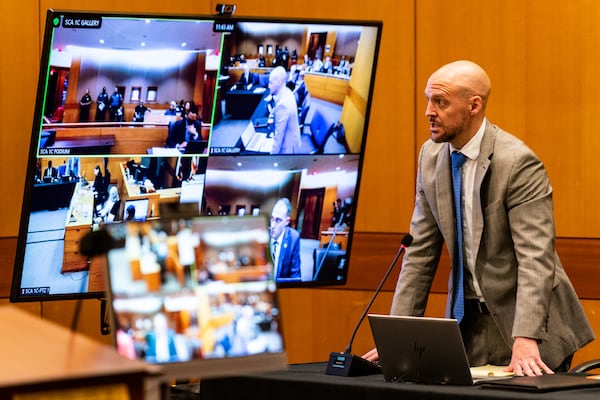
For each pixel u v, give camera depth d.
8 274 6.43
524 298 3.99
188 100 4.68
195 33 4.62
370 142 6.68
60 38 4.42
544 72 6.29
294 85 4.85
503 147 4.24
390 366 3.65
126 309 2.45
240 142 4.82
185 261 2.53
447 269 6.54
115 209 4.67
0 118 6.40
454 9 6.49
